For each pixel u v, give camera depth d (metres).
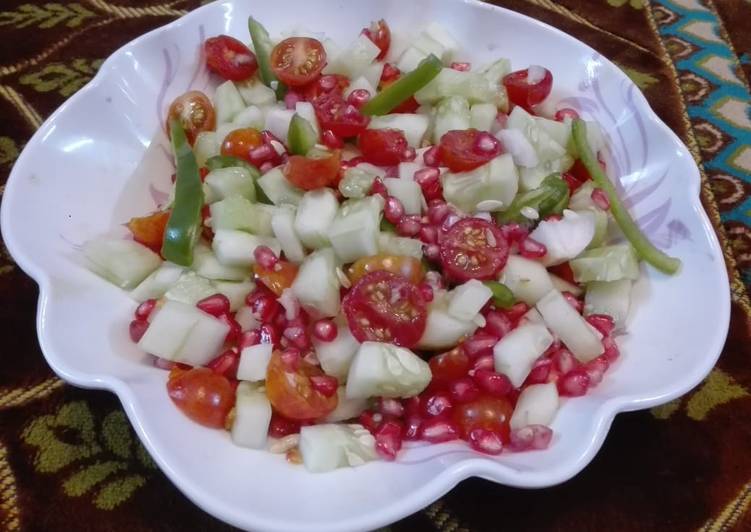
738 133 0.41
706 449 0.29
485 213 0.32
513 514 0.27
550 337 0.28
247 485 0.23
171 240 0.29
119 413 0.29
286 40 0.36
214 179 0.31
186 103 0.35
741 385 0.31
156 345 0.26
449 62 0.38
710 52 0.46
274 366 0.26
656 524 0.27
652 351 0.28
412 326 0.27
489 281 0.29
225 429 0.26
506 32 0.38
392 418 0.27
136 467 0.28
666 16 0.49
